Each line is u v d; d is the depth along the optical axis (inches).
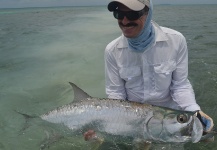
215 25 180.1
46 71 77.2
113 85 38.2
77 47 111.6
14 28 188.4
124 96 38.8
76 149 38.6
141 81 36.2
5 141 41.6
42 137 42.0
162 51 34.1
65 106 38.9
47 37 142.1
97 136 36.3
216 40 112.6
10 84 67.0
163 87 35.6
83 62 85.8
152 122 32.5
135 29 31.4
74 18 279.3
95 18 269.9
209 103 49.9
